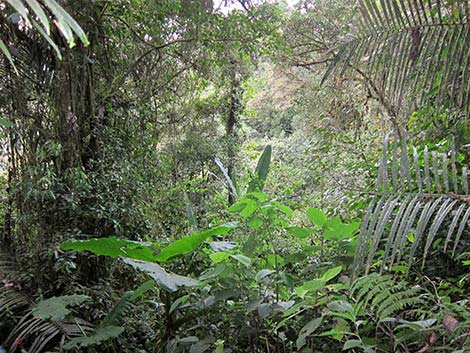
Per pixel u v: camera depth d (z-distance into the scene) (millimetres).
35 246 2668
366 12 1381
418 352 978
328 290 1281
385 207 1018
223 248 1466
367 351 982
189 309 1529
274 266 1466
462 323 911
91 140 2969
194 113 5008
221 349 1181
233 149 5367
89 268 2734
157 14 3125
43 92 2705
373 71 1485
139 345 2170
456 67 1239
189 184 4496
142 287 1550
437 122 1564
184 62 3760
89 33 2820
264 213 1407
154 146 3648
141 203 3086
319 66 4562
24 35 2570
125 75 3217
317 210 1336
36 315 1917
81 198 2748
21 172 2732
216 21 3324
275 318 1316
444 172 1038
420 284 1312
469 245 1377
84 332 2006
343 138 3162
